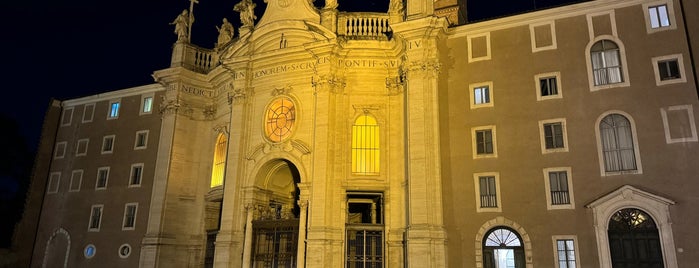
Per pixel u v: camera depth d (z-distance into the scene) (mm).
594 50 23516
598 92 22922
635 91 22344
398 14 27625
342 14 28484
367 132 27203
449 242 23469
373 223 27391
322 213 24984
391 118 26938
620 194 21234
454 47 26125
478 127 24609
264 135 28172
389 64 27531
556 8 24469
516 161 23547
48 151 37750
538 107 23781
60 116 38906
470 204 23781
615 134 22312
